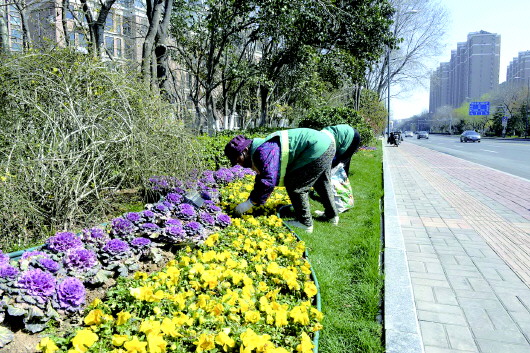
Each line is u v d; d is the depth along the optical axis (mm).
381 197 7527
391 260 3730
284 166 3865
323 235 4289
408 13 34250
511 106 66688
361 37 14516
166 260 2900
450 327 2584
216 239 3105
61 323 1941
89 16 7664
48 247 2416
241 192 5164
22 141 3455
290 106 23625
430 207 6660
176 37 16047
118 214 4016
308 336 2008
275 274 2609
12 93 3803
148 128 4473
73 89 4043
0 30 6547
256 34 14836
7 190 2994
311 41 14664
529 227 5234
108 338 1760
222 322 1909
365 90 30641
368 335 2393
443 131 111500
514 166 14078
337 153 5121
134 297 2016
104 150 3699
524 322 2658
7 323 1860
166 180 4395
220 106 25031
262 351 1702
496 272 3566
